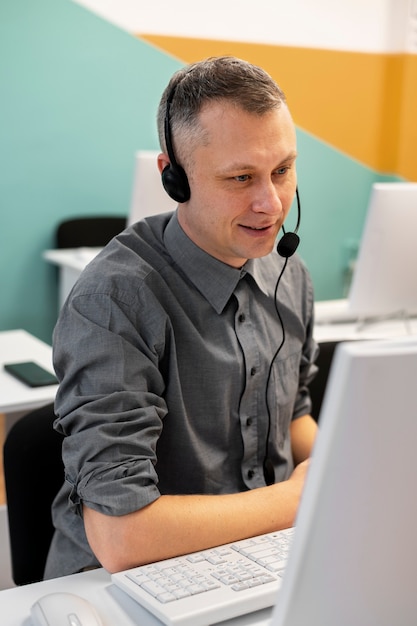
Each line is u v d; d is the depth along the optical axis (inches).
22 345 97.2
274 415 52.6
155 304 47.4
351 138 185.2
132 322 46.6
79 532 47.5
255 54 170.1
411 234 90.4
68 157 156.9
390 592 30.5
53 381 83.4
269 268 55.1
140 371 45.6
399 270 91.7
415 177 191.9
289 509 44.9
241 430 51.0
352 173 187.5
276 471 53.5
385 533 29.3
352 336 99.5
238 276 50.4
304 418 59.4
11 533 54.2
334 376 27.2
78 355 45.1
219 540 42.5
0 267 154.9
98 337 45.2
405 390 27.4
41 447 53.4
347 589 29.9
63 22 150.9
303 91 177.2
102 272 47.6
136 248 50.1
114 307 46.2
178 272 49.9
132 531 41.2
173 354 48.0
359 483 28.1
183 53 162.9
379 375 26.9
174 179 46.6
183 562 40.4
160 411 46.3
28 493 53.1
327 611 30.1
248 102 43.8
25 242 156.2
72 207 159.3
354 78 182.1
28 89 150.6
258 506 44.4
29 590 40.5
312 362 59.3
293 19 172.4
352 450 27.6
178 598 36.9
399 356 26.9
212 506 43.4
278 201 44.8
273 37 171.2
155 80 161.6
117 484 41.8
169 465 49.2
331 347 70.6
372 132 187.5
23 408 79.2
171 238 50.1
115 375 44.5
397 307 95.0
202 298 50.0
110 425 43.2
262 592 37.2
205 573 39.1
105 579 41.6
